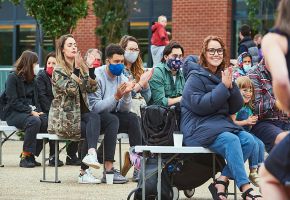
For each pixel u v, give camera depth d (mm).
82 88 13195
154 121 10828
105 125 13273
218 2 28688
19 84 16203
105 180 13609
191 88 10766
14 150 19734
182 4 29094
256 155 10773
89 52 14992
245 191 10195
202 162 11094
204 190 13016
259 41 24344
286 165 6367
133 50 14258
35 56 16359
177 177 11141
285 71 6312
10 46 32188
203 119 10695
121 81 13672
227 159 10352
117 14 27609
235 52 28938
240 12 28922
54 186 13133
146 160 10914
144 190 10562
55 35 23891
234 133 10625
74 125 13258
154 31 22609
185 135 10742
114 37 27672
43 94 16203
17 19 32000
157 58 22547
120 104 13562
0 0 27219
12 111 16125
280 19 6504
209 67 10945
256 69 11859
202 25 28891
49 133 13547
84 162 12891
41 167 16094
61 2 23734
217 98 10508
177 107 10938
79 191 12531
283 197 6520
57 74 13312
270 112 11727
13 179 14039
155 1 30094
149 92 13672
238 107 10820
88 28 30047
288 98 6312
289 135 6383
